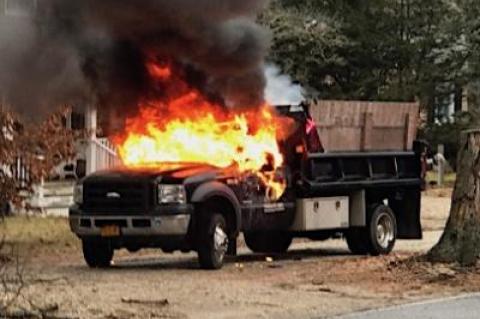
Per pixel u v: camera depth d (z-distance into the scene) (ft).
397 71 116.06
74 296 40.47
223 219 50.29
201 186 48.88
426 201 96.73
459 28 116.26
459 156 49.01
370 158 58.59
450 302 40.42
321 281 45.75
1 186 50.16
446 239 48.67
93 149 73.77
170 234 47.98
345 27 111.86
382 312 37.81
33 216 65.57
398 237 61.72
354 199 58.08
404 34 115.24
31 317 35.88
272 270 49.85
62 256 55.26
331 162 56.24
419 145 61.98
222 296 41.06
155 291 42.19
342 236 60.23
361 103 57.82
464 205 48.24
